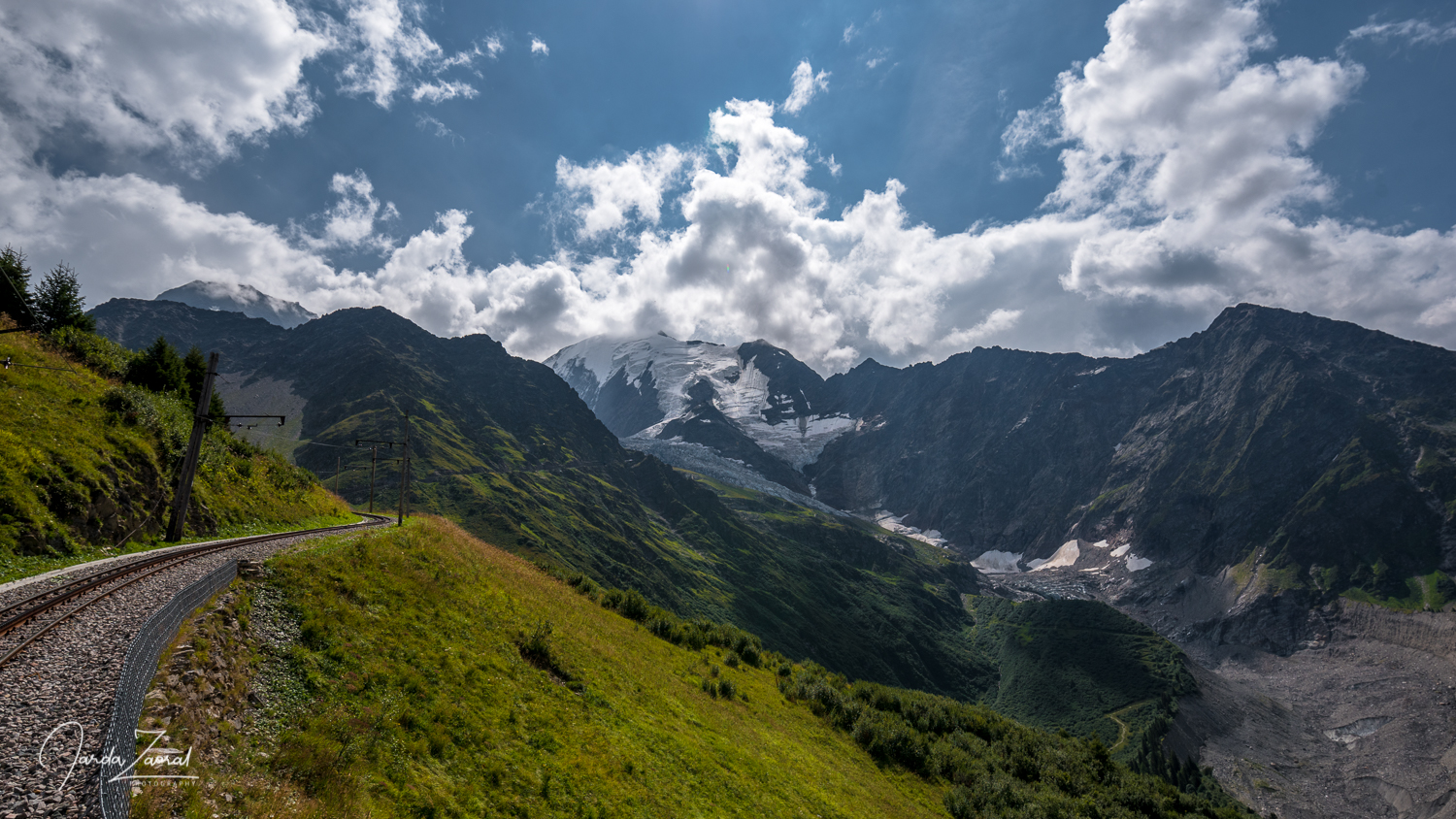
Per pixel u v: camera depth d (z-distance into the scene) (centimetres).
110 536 3556
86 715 1427
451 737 2086
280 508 6056
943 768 5444
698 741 3384
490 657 2834
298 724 1738
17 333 4678
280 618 2256
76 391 4384
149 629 1539
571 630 4075
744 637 7244
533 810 1969
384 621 2616
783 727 4822
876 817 3709
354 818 1480
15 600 2220
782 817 3028
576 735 2597
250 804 1329
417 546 3819
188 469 4216
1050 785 5734
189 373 6788
